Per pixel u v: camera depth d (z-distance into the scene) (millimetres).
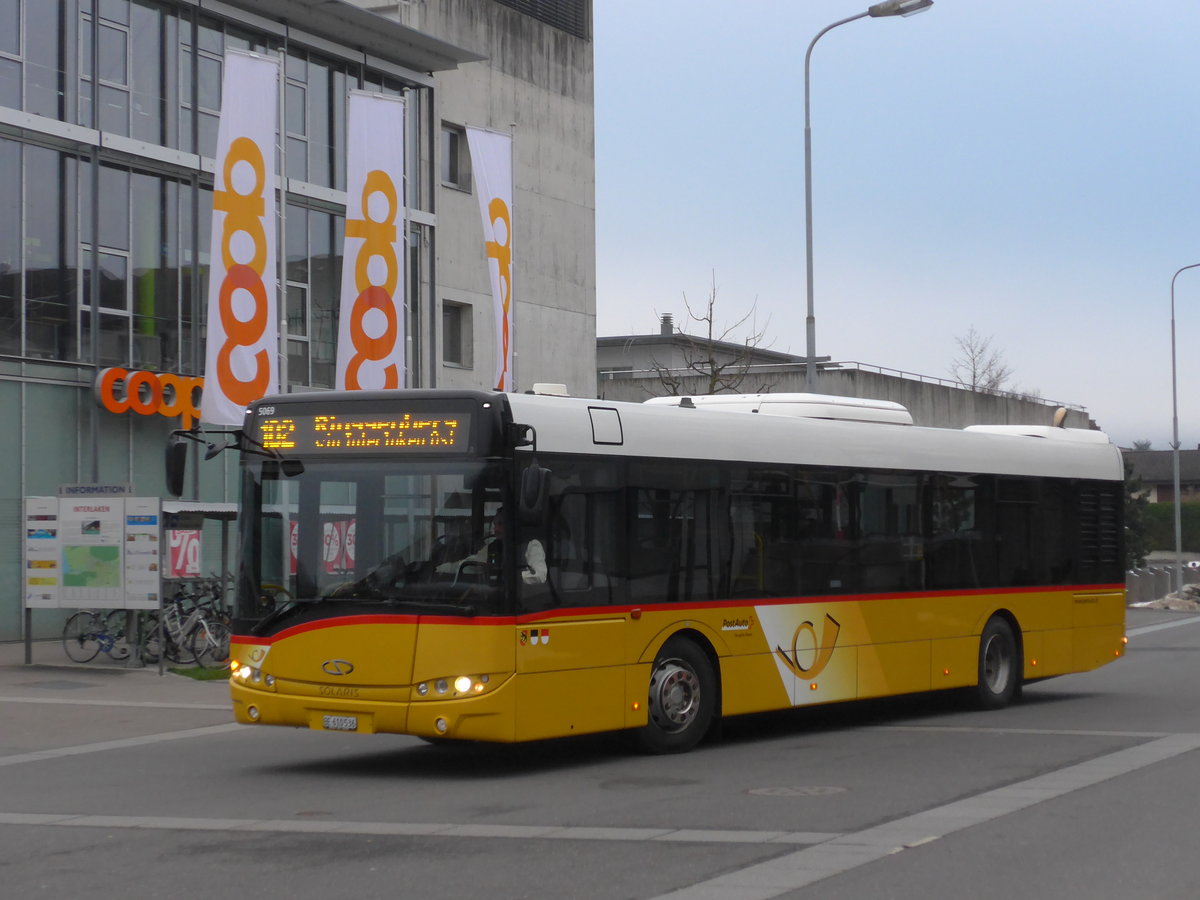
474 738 11500
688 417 13664
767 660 14172
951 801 10562
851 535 15312
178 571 23719
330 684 11836
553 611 12016
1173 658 26109
